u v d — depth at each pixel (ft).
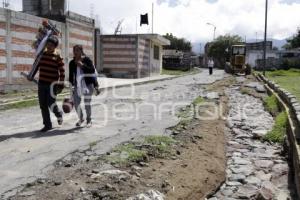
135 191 20.01
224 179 25.96
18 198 18.52
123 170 22.82
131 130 34.30
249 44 313.94
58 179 21.04
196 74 163.63
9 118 39.58
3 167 23.00
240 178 26.23
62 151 26.53
